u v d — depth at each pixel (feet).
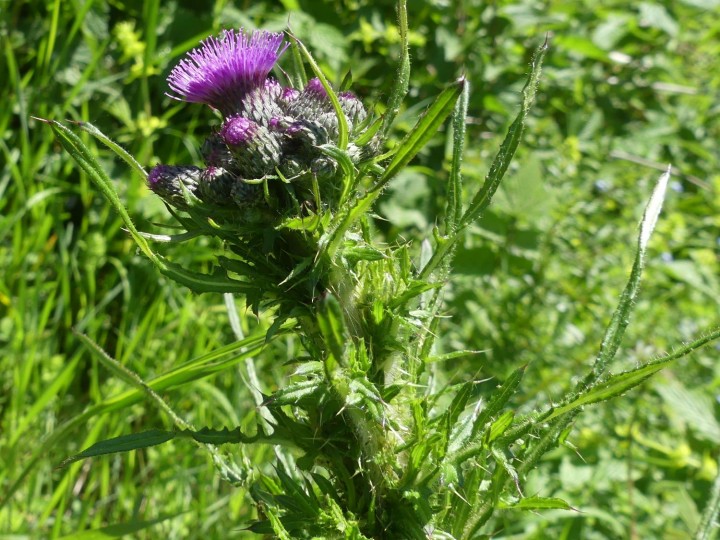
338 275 6.48
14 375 14.96
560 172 21.01
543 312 18.31
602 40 25.11
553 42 23.99
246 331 16.49
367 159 6.42
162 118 18.16
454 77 21.74
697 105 27.27
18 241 16.14
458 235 6.72
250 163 6.25
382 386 6.75
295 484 7.01
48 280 16.96
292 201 6.30
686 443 17.16
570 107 25.05
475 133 22.47
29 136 17.61
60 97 17.87
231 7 20.10
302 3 21.06
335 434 6.81
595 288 18.66
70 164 17.06
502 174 6.72
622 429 16.28
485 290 18.65
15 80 16.08
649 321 18.04
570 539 13.91
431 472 6.77
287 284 6.47
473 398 9.15
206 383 14.96
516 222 19.16
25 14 19.21
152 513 14.28
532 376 16.94
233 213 6.33
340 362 5.55
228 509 14.33
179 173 6.62
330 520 6.65
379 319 6.53
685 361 17.47
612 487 15.26
